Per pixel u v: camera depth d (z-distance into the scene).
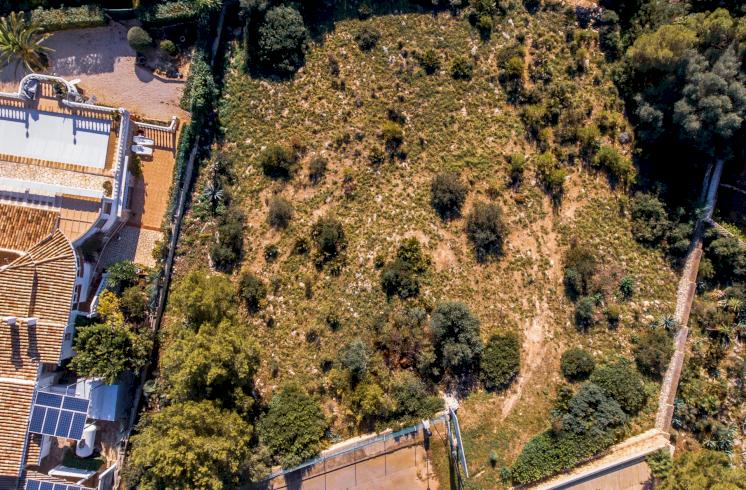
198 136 46.88
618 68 49.06
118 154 43.50
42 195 42.47
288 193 47.50
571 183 48.72
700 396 45.81
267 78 48.78
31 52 45.75
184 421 37.69
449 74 49.41
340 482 43.66
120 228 46.12
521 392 45.56
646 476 43.53
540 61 49.28
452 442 44.12
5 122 43.69
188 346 38.75
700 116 44.69
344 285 46.09
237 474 41.78
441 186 46.56
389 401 44.00
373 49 49.47
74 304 42.56
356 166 48.06
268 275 46.25
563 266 47.31
